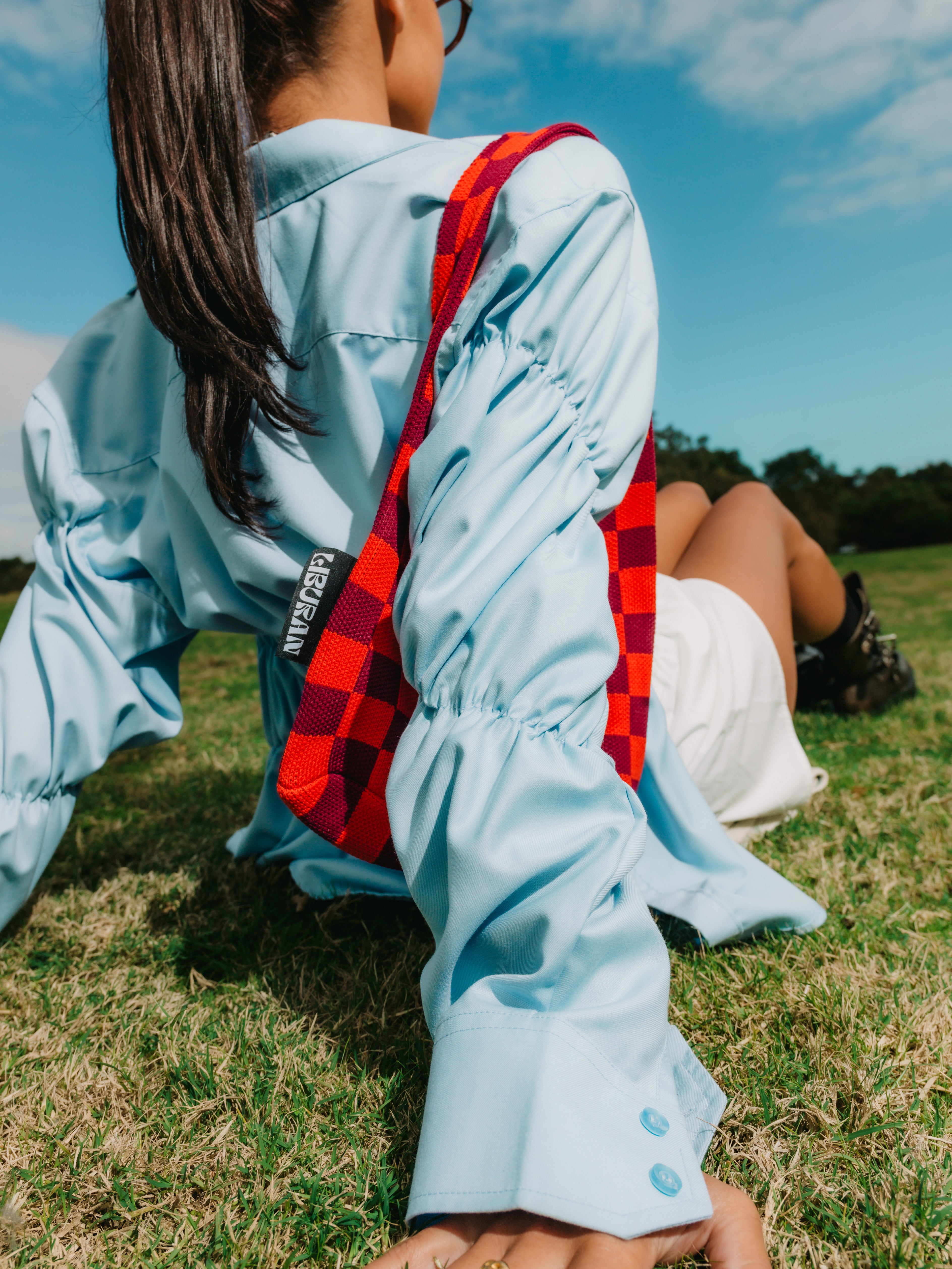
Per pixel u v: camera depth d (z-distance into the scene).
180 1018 1.11
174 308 0.78
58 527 1.09
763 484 2.01
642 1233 0.56
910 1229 0.72
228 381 0.81
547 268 0.73
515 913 0.64
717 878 1.19
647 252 0.85
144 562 1.05
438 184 0.79
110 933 1.40
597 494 0.78
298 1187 0.81
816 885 1.47
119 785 2.43
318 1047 1.02
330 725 0.81
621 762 0.95
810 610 2.36
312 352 0.85
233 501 0.84
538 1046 0.61
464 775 0.65
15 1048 1.08
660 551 1.89
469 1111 0.60
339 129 0.82
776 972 1.13
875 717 2.79
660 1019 0.65
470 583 0.66
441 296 0.77
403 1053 1.00
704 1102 0.72
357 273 0.81
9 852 1.06
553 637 0.67
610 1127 0.59
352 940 1.31
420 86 0.98
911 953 1.21
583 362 0.74
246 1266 0.73
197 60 0.75
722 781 1.50
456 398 0.72
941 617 7.09
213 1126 0.90
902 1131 0.84
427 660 0.68
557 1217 0.55
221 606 0.98
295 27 0.87
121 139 0.78
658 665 1.40
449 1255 0.58
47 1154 0.87
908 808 1.88
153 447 1.07
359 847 0.85
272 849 1.58
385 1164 0.83
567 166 0.76
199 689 5.02
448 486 0.71
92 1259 0.75
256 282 0.78
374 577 0.78
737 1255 0.60
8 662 1.07
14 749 1.05
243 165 0.77
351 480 0.86
